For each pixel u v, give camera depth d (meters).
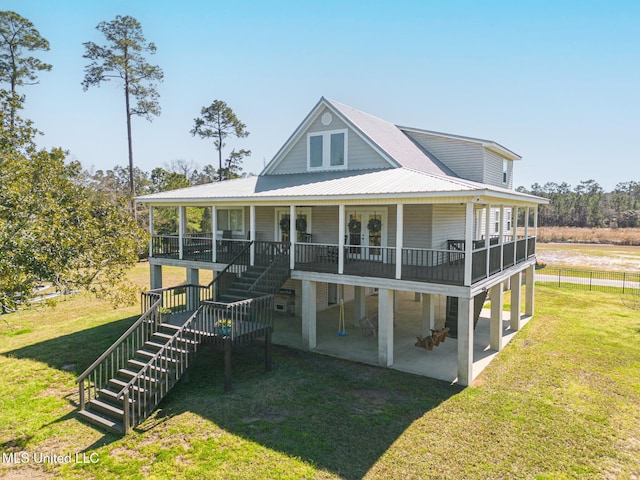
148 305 11.58
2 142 9.91
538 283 24.61
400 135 19.22
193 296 13.62
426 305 13.73
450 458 6.62
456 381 9.93
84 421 8.15
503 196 10.34
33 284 8.62
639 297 20.36
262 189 14.67
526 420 7.91
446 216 14.73
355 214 15.20
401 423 7.79
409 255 14.05
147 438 7.36
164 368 8.88
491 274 11.22
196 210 39.41
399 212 10.59
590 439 7.23
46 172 9.65
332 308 18.59
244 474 6.20
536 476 6.16
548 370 10.56
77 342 13.10
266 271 12.58
